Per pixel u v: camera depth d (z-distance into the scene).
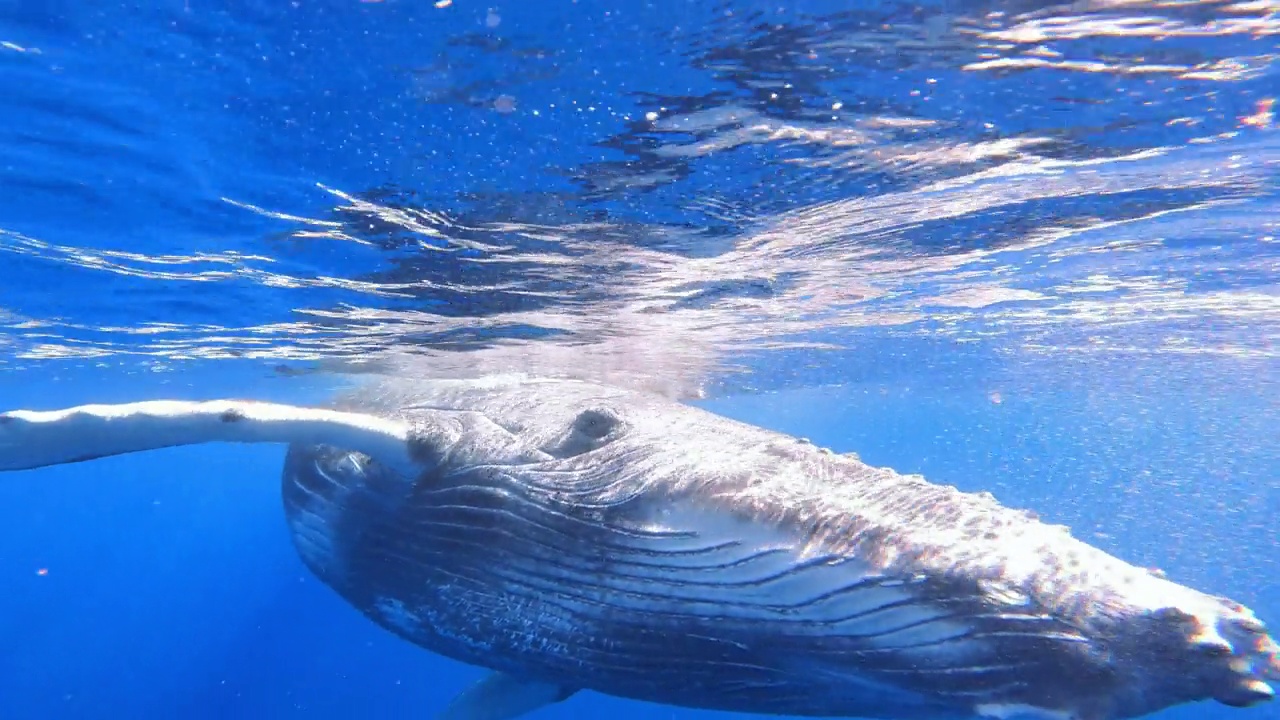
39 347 15.78
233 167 7.59
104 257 10.02
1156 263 12.45
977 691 3.88
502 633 5.39
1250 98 6.77
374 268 10.46
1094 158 7.96
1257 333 18.16
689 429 6.01
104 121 6.82
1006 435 43.62
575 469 5.48
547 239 9.46
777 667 4.47
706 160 7.53
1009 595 3.90
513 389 7.54
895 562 4.21
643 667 4.86
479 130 6.89
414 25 5.67
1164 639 3.61
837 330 16.38
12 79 6.24
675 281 11.45
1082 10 5.52
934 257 11.24
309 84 6.33
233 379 19.58
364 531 6.35
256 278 10.88
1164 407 31.06
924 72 6.25
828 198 8.58
